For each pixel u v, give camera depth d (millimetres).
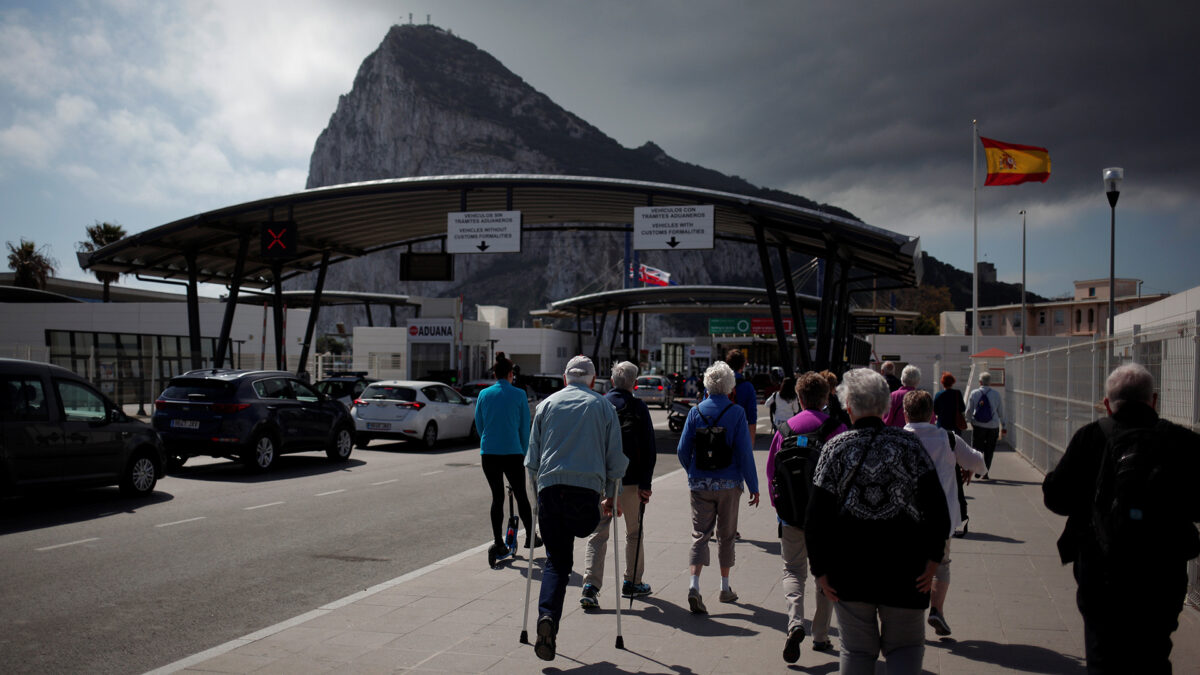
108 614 6289
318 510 11352
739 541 9008
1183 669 4930
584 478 5273
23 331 43625
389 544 9180
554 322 91562
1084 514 3758
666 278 72125
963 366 36000
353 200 28188
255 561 8211
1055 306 87562
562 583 5121
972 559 8156
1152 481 3455
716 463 6328
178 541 9070
